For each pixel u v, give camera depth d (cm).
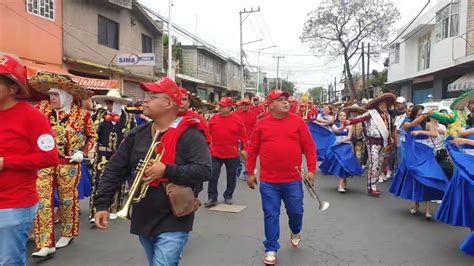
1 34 1546
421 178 715
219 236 632
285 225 691
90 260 532
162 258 309
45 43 1759
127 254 554
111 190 336
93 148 604
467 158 571
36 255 529
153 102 319
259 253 561
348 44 4188
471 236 489
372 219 732
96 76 2120
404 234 645
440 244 599
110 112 708
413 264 522
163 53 2989
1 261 333
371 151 929
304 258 543
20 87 336
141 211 319
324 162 1002
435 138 775
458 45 2223
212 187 828
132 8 2367
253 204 849
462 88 1991
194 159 314
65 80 557
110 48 2198
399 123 1118
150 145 325
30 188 346
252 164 562
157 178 300
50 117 564
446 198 595
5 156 333
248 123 1155
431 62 2658
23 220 338
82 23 1991
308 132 550
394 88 3641
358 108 1181
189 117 327
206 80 4350
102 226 327
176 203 308
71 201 583
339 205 838
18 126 337
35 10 1703
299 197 541
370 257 546
